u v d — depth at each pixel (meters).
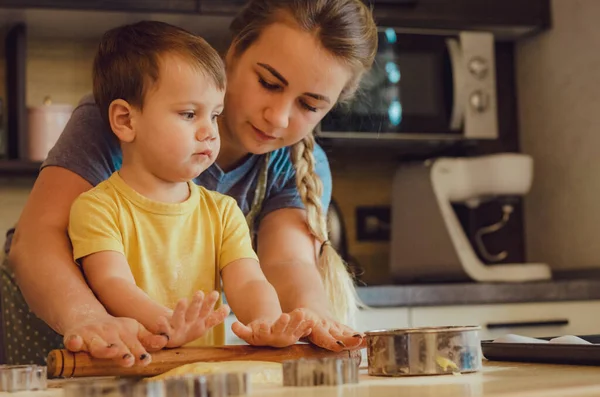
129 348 0.95
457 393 0.71
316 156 1.63
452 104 2.94
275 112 1.32
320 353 1.06
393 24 2.91
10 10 2.56
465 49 2.97
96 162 1.33
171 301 1.21
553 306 2.63
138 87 1.18
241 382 0.73
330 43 1.32
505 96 3.32
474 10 2.98
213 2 2.66
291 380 0.82
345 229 2.84
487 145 3.25
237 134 1.39
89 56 2.94
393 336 0.92
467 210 3.17
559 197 3.11
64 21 2.70
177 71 1.17
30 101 2.88
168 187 1.22
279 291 1.37
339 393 0.74
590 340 1.21
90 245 1.14
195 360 0.99
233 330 1.04
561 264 3.10
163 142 1.18
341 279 1.52
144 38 1.21
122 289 1.10
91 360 0.95
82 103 1.41
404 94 2.89
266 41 1.33
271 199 1.55
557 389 0.72
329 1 1.35
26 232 1.23
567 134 3.07
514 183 2.85
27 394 0.83
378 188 3.20
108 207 1.17
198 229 1.24
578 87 3.01
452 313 2.53
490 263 3.21
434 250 2.89
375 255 3.16
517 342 1.12
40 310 1.13
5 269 1.57
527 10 3.07
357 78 1.50
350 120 2.80
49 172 1.31
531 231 3.26
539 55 3.20
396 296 2.46
